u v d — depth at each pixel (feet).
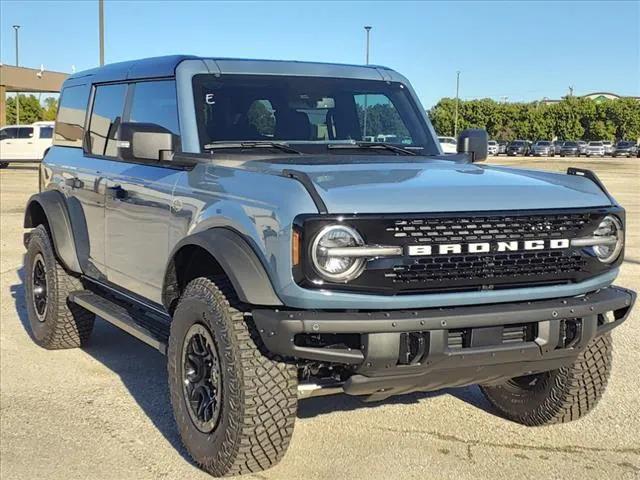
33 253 22.31
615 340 23.26
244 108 16.69
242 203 13.30
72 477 14.11
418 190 12.85
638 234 47.55
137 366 20.68
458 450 15.34
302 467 14.42
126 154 16.39
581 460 14.92
